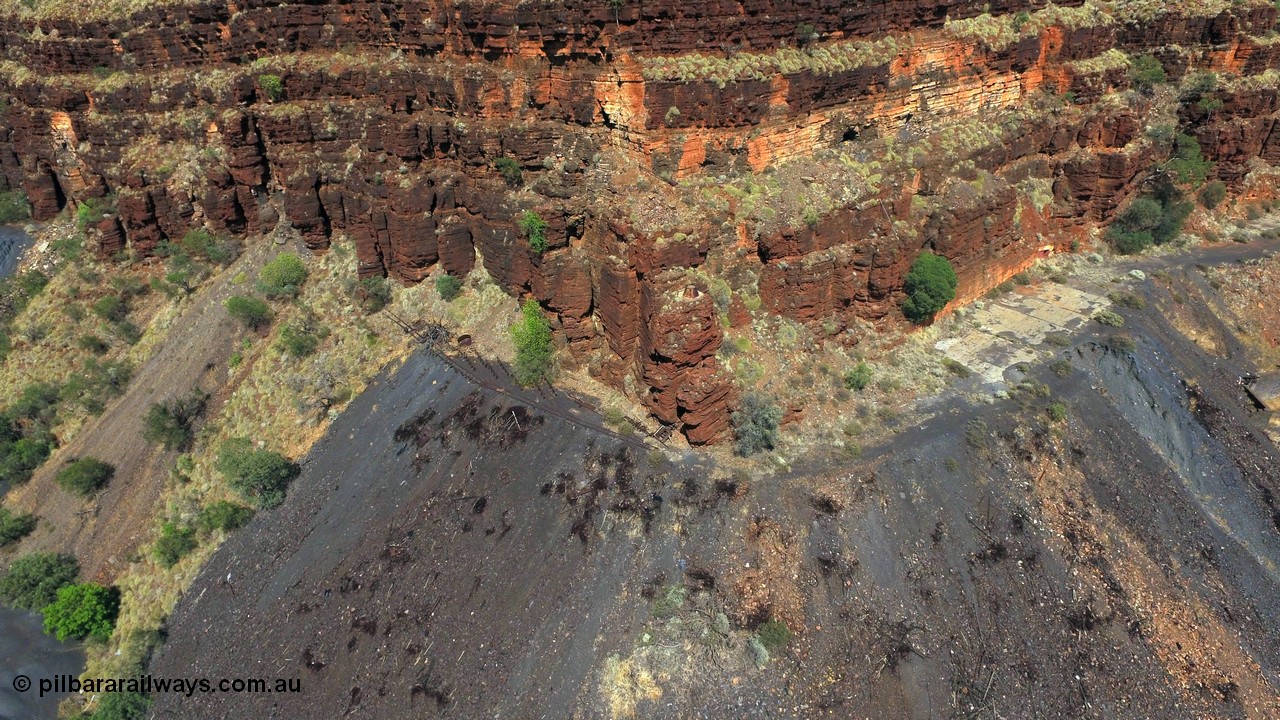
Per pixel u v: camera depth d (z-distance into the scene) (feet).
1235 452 157.79
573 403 150.92
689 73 141.90
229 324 180.34
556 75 153.28
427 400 158.10
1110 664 118.73
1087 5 212.64
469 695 115.03
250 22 184.44
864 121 168.86
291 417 163.73
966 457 141.69
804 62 152.56
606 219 145.38
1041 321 181.27
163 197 186.80
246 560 142.51
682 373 139.44
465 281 178.09
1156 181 215.51
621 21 140.77
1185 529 138.21
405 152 171.63
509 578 125.70
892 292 169.07
